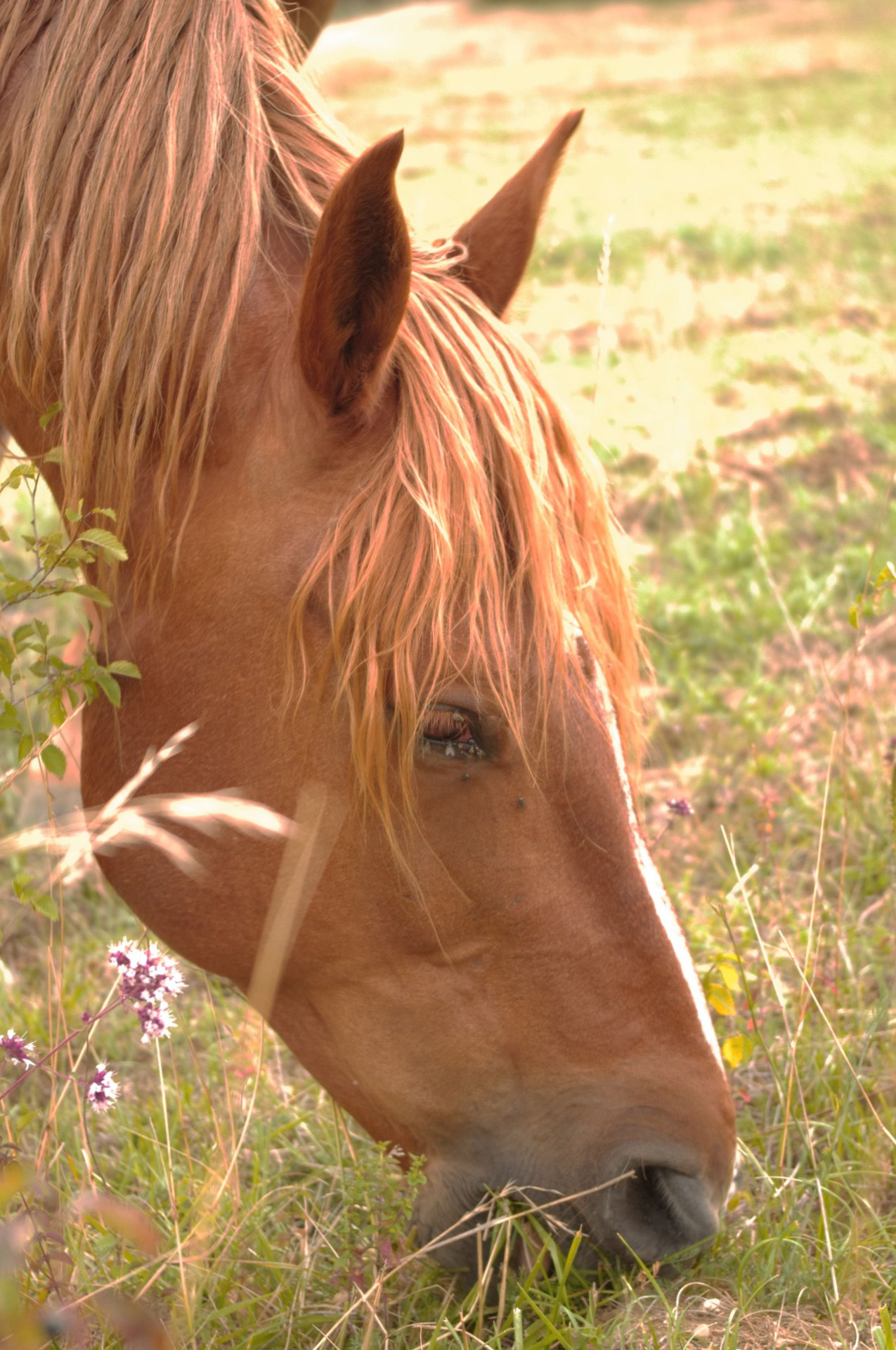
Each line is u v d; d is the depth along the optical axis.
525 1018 2.07
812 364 7.85
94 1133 2.82
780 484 6.25
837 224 11.74
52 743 2.09
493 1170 2.11
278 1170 2.69
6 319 2.29
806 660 4.26
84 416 2.15
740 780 4.13
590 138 17.91
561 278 10.14
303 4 3.17
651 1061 2.06
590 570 2.16
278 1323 2.13
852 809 3.84
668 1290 2.17
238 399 2.06
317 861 2.05
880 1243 2.33
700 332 8.69
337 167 2.26
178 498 2.10
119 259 2.12
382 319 1.93
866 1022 2.98
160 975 1.86
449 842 2.02
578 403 7.10
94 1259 2.15
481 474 1.97
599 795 2.04
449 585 1.94
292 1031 2.26
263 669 2.06
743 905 3.31
